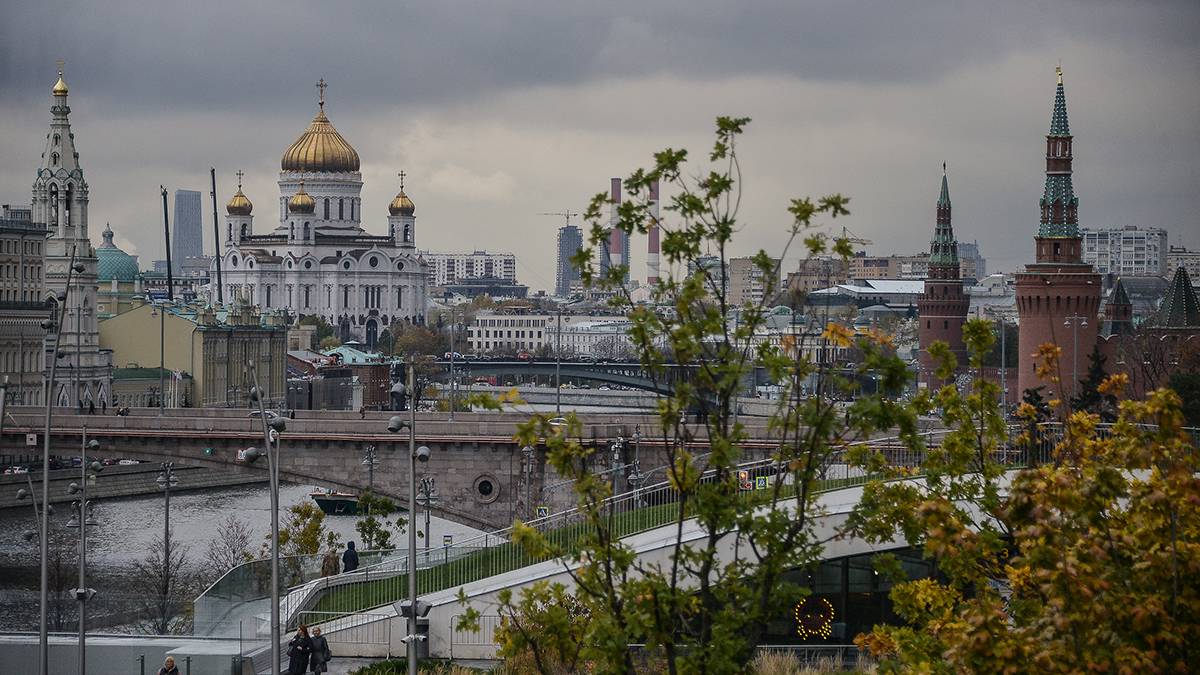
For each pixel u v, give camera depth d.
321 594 142.88
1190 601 70.50
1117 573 71.69
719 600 81.12
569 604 111.69
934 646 80.50
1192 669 70.12
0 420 134.75
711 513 78.38
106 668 129.38
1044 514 72.12
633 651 104.69
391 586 139.62
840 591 124.12
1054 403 93.88
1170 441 75.75
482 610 128.25
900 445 126.62
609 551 79.69
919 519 78.62
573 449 81.50
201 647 127.94
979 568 82.62
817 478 92.19
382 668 123.12
